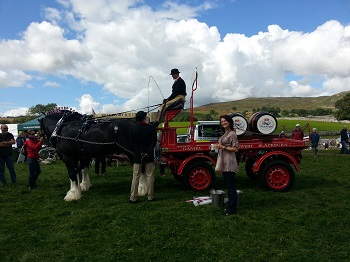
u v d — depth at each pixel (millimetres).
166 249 4625
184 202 7074
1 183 9992
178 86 8195
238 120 8438
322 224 5543
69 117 8242
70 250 4688
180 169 7988
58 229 5590
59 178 11141
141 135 7043
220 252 4488
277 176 8102
